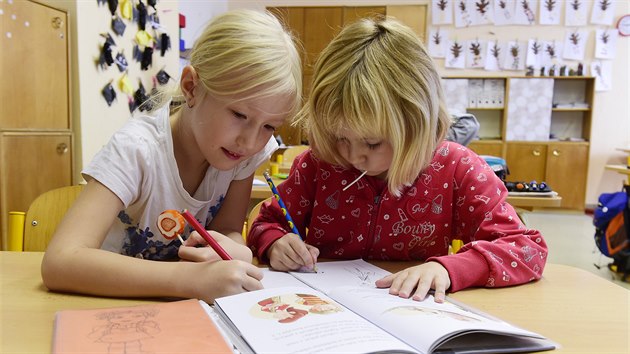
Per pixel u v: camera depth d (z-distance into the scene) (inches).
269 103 27.4
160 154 33.4
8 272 29.1
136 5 109.6
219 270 24.5
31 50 78.7
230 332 19.8
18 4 75.6
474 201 35.0
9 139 74.6
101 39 96.9
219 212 40.6
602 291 28.0
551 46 204.8
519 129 201.2
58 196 42.8
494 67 208.8
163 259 37.9
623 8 199.9
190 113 32.1
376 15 37.9
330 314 21.0
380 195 37.3
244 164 38.9
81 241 26.5
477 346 19.6
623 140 203.9
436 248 38.2
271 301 22.5
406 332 19.8
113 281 24.4
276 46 28.1
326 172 38.7
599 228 111.4
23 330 20.6
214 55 27.8
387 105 29.4
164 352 17.5
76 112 90.9
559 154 195.6
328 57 32.6
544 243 31.9
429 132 31.7
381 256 38.4
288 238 32.7
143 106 44.9
